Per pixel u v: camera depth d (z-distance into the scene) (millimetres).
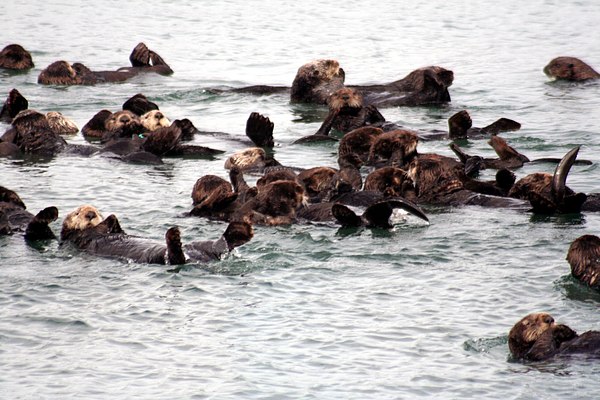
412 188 25031
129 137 33000
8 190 24047
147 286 19484
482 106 38531
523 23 60781
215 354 16922
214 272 20109
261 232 22562
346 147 29234
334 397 15508
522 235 22297
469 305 18688
